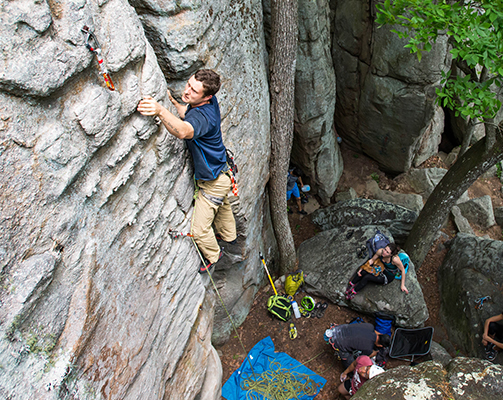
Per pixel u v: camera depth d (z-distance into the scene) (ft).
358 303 23.56
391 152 31.65
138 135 8.41
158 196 9.64
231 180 10.94
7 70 5.40
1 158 5.52
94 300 7.38
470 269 24.20
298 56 24.26
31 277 5.88
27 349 5.83
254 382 21.12
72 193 6.86
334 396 20.49
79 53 6.55
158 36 10.34
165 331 10.57
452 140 36.06
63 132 6.45
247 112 16.62
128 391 8.54
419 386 14.79
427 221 24.48
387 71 26.68
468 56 15.84
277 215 24.12
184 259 11.37
